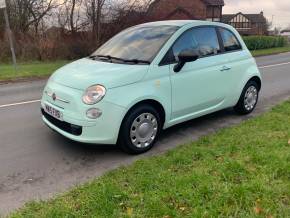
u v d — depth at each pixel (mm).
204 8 45000
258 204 3553
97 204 3609
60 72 5586
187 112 6000
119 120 4973
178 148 5285
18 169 4824
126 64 5441
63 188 4258
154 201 3619
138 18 26125
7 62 20734
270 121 6477
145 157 5168
